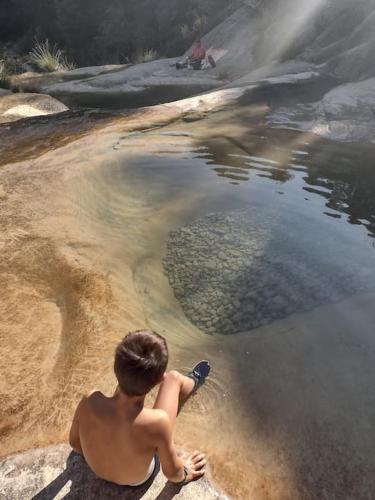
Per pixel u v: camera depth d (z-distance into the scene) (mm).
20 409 2658
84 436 1887
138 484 2098
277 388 2844
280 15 13984
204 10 18453
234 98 9211
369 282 3854
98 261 4113
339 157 6723
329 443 2496
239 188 5574
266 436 2529
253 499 2193
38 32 24266
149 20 20531
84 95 12133
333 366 3021
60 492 2092
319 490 2252
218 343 3213
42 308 3521
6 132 7695
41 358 3033
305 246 4344
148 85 13031
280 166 6309
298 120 8375
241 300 3629
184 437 2500
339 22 12242
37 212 4934
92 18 22406
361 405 2736
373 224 4781
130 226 4711
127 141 7035
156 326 3363
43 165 6141
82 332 3271
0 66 16062
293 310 3525
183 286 3809
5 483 2137
